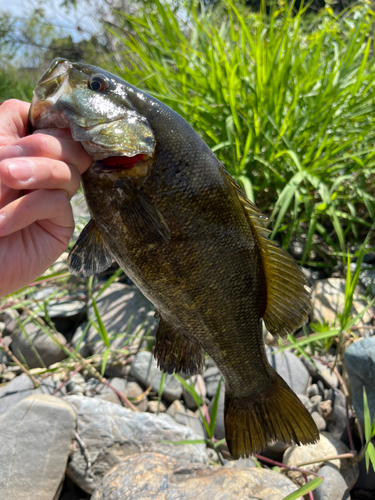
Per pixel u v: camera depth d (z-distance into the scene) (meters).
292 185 0.69
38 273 0.30
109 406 0.54
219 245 0.29
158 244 0.28
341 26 1.11
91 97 0.26
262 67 0.77
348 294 0.56
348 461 0.50
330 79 0.80
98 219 0.29
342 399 0.57
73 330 0.74
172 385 0.61
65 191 0.26
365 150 0.78
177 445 0.50
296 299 0.33
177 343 0.34
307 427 0.37
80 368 0.64
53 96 0.27
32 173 0.23
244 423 0.39
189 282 0.29
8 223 0.24
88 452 0.50
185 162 0.27
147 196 0.28
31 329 0.71
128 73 0.90
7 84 1.70
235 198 0.30
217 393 0.49
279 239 0.86
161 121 0.27
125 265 0.30
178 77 0.85
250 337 0.34
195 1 0.91
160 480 0.43
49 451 0.48
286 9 0.85
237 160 0.75
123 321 0.71
